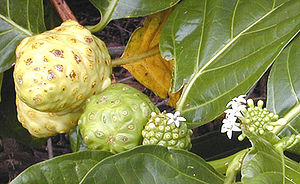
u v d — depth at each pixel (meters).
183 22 0.45
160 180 0.34
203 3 0.45
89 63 0.37
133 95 0.37
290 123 0.40
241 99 0.36
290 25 0.42
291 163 0.33
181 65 0.43
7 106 0.54
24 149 0.69
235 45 0.43
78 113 0.39
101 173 0.32
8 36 0.44
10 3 0.44
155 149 0.35
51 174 0.35
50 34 0.37
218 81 0.42
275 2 0.44
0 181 0.69
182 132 0.37
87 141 0.37
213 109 0.41
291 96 0.41
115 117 0.36
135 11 0.45
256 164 0.31
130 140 0.36
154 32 0.48
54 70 0.35
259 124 0.35
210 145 0.53
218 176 0.37
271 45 0.42
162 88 0.50
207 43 0.43
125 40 0.77
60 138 0.73
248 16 0.44
